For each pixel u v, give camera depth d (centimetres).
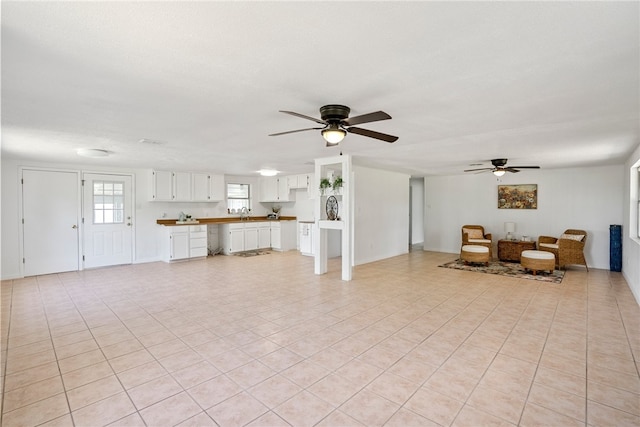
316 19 147
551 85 227
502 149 472
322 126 335
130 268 661
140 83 221
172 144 432
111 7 136
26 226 579
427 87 231
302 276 587
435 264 703
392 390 228
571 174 693
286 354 282
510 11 141
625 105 269
